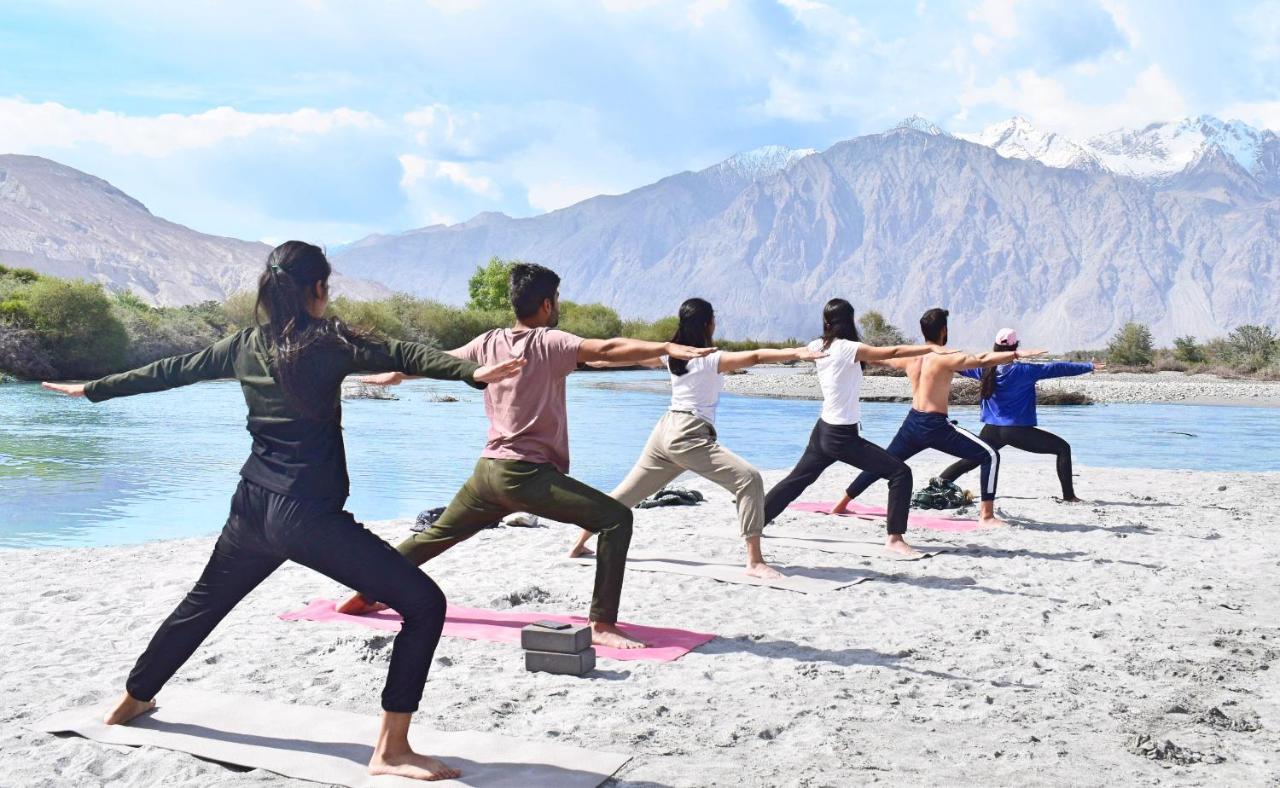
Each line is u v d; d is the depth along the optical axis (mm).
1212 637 5379
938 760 3605
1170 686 4535
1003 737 3855
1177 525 9164
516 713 4082
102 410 23109
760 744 3754
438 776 3324
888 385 34531
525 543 8047
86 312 34719
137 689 3750
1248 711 4195
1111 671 4746
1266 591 6516
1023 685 4520
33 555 7445
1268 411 26969
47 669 4566
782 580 6582
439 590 3396
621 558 5098
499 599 5941
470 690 4352
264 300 3291
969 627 5520
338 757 3510
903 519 7676
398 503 11117
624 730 3875
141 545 7918
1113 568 7195
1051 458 16016
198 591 3623
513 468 4977
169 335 39094
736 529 8664
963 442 8945
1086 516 9656
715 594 6246
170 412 22750
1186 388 34625
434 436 18422
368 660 4738
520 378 4918
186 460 14328
